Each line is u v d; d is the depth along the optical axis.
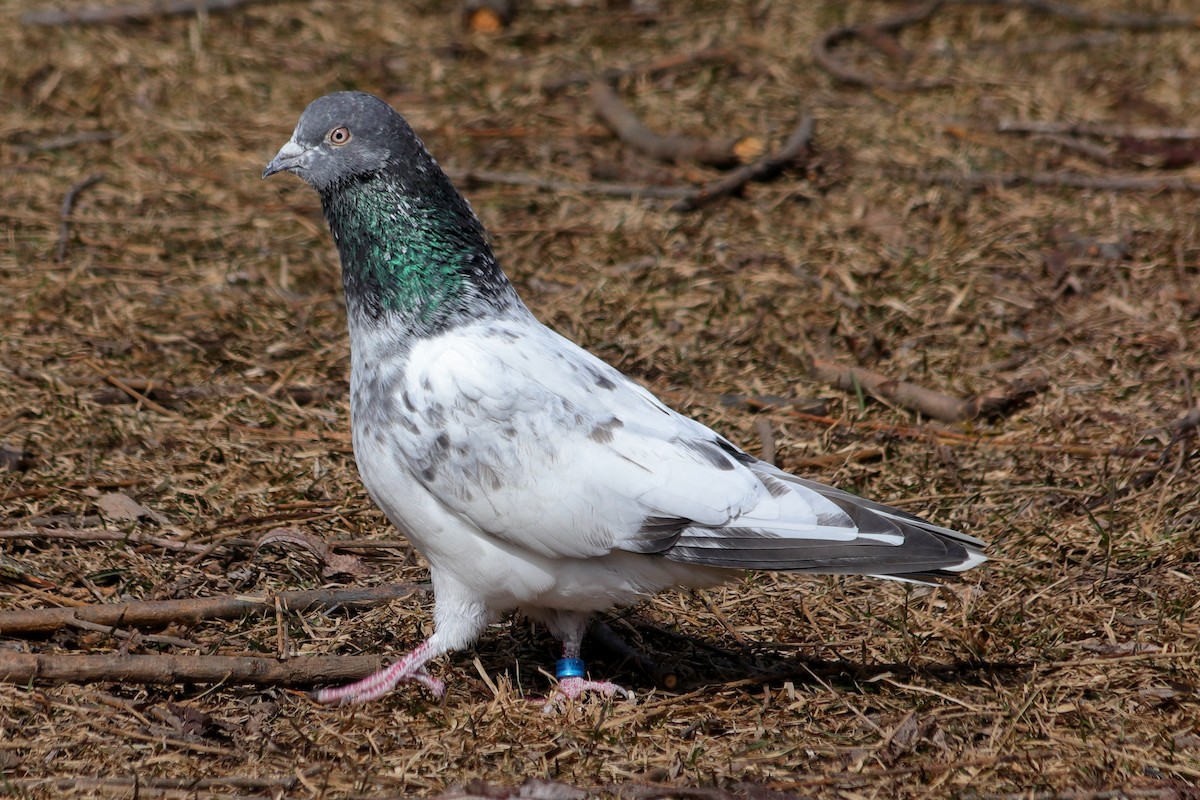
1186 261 13.16
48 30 17.67
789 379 11.58
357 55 17.72
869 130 16.05
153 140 15.48
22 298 12.27
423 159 7.52
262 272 13.04
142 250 13.27
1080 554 9.16
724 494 7.25
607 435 7.25
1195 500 9.56
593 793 6.55
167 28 18.09
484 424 7.20
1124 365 11.56
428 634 8.29
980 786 6.73
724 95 16.91
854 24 18.84
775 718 7.49
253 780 6.64
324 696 7.55
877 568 7.11
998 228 13.85
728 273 13.17
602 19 18.92
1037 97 16.83
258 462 10.13
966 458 10.43
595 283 12.95
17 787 6.51
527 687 8.02
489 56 17.94
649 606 8.77
